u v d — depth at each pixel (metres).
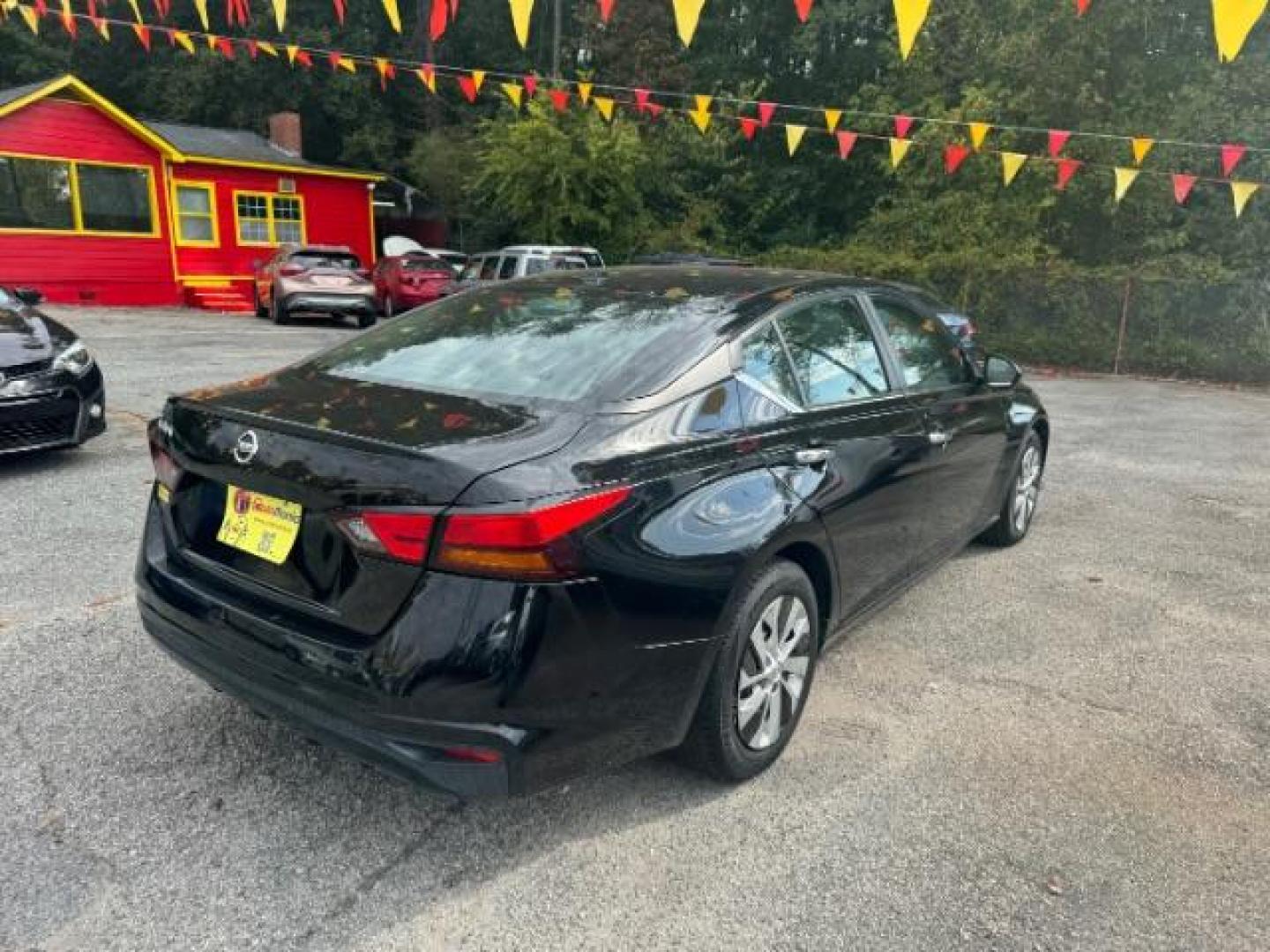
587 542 2.25
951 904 2.37
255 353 12.23
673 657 2.47
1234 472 7.31
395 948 2.19
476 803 2.69
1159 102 16.84
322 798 2.74
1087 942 2.26
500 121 24.02
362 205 24.00
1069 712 3.37
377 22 35.34
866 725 3.25
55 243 19.02
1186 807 2.81
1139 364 14.23
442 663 2.16
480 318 3.22
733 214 26.58
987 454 4.41
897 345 3.84
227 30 31.66
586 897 2.37
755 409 2.89
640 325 2.95
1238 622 4.24
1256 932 2.31
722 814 2.72
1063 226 16.98
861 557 3.32
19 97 18.09
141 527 5.02
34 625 3.79
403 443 2.30
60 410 5.85
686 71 26.73
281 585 2.46
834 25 27.98
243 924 2.24
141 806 2.67
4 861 2.43
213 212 21.36
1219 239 16.53
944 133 17.59
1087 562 5.02
